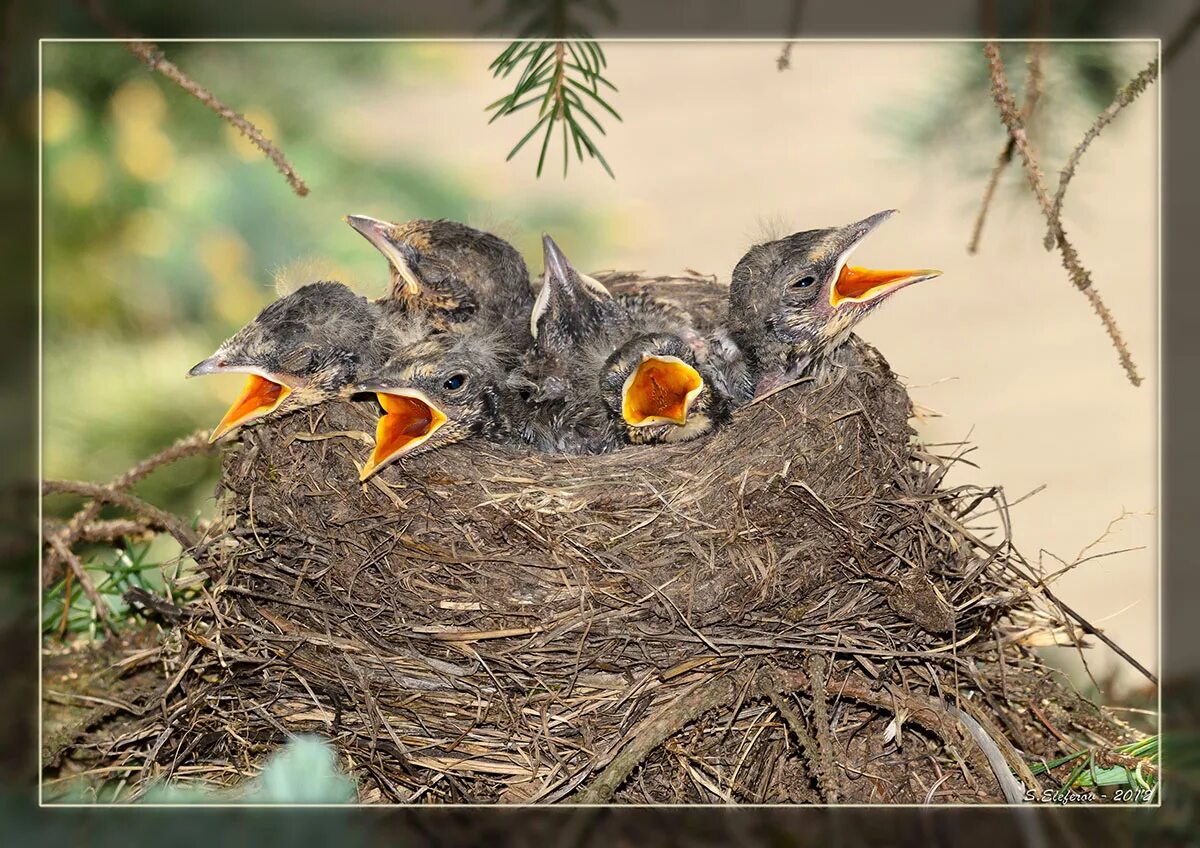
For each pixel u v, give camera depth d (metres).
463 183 8.14
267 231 7.29
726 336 5.46
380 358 5.02
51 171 6.85
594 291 5.82
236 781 4.39
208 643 4.34
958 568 4.41
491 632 4.29
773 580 4.29
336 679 4.42
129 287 7.14
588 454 5.21
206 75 7.03
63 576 5.17
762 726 4.39
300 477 4.56
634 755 3.96
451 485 4.56
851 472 4.48
